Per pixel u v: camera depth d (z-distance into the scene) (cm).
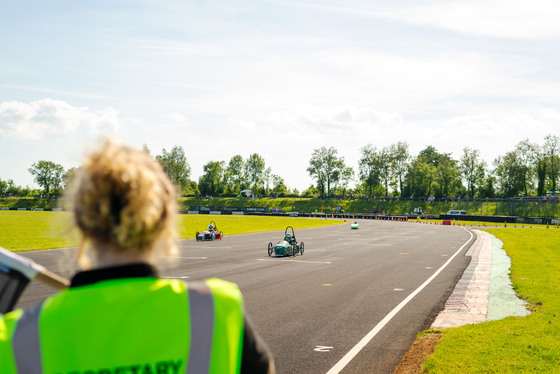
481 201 10650
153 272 123
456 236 3809
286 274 1516
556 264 1755
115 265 121
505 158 12031
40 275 149
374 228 5328
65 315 111
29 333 111
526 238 3431
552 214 8388
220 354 119
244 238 3347
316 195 14775
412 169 13300
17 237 2864
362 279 1433
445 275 1553
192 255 2095
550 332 793
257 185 16838
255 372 131
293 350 713
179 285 125
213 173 16325
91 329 111
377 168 13625
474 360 647
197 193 16362
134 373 113
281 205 13225
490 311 998
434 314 969
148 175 121
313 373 615
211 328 119
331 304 1051
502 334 785
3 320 117
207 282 130
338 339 774
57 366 110
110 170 117
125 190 117
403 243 2994
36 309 116
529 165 11812
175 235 131
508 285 1349
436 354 675
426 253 2323
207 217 7319
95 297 114
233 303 126
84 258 127
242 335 128
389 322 893
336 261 1917
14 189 17538
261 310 981
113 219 116
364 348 726
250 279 1403
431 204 11681
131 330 113
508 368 613
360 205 12494
